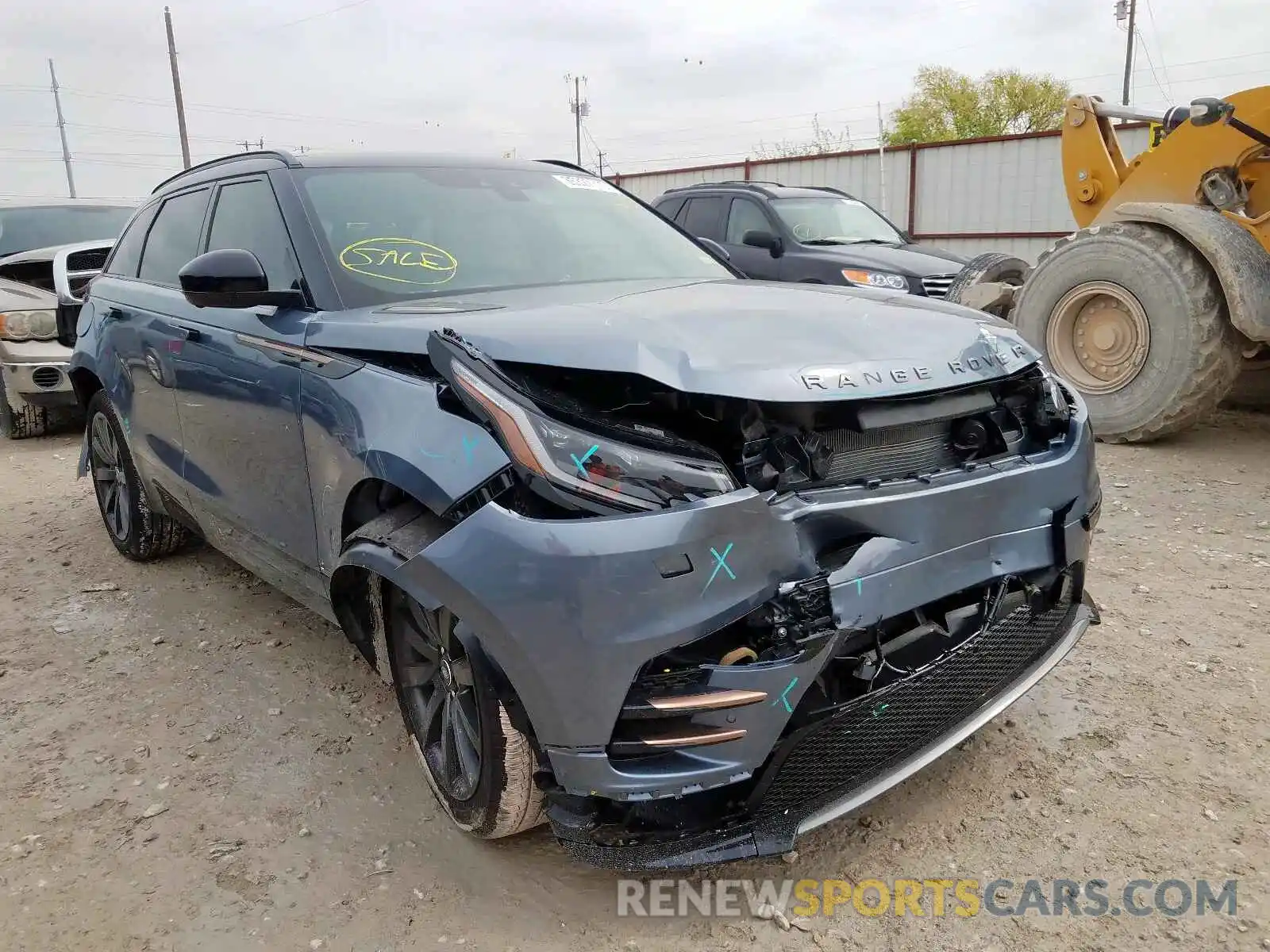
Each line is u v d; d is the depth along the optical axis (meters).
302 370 2.87
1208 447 6.52
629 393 2.24
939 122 42.16
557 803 2.23
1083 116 7.61
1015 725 3.13
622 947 2.28
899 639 2.34
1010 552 2.51
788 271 9.45
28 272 8.84
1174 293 6.12
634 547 1.98
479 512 2.12
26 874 2.60
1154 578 4.24
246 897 2.49
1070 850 2.54
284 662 3.85
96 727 3.38
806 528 2.14
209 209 3.88
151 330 3.99
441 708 2.67
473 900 2.46
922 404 2.39
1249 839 2.55
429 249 3.25
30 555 5.25
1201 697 3.26
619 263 3.54
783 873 2.52
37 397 8.12
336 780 3.02
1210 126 6.41
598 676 2.00
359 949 2.30
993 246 16.48
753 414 2.18
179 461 3.94
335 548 2.82
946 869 2.49
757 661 2.09
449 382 2.25
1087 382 6.75
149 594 4.60
